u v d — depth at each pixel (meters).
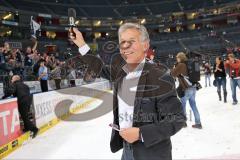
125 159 1.73
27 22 40.25
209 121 7.38
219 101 11.03
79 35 2.08
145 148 1.59
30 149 6.07
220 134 5.96
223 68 10.48
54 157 5.30
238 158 4.35
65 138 6.83
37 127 7.70
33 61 13.10
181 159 4.57
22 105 6.98
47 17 43.50
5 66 11.10
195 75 6.48
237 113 8.12
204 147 5.12
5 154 5.78
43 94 8.42
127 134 1.50
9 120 6.31
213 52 41.34
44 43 39.62
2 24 36.31
